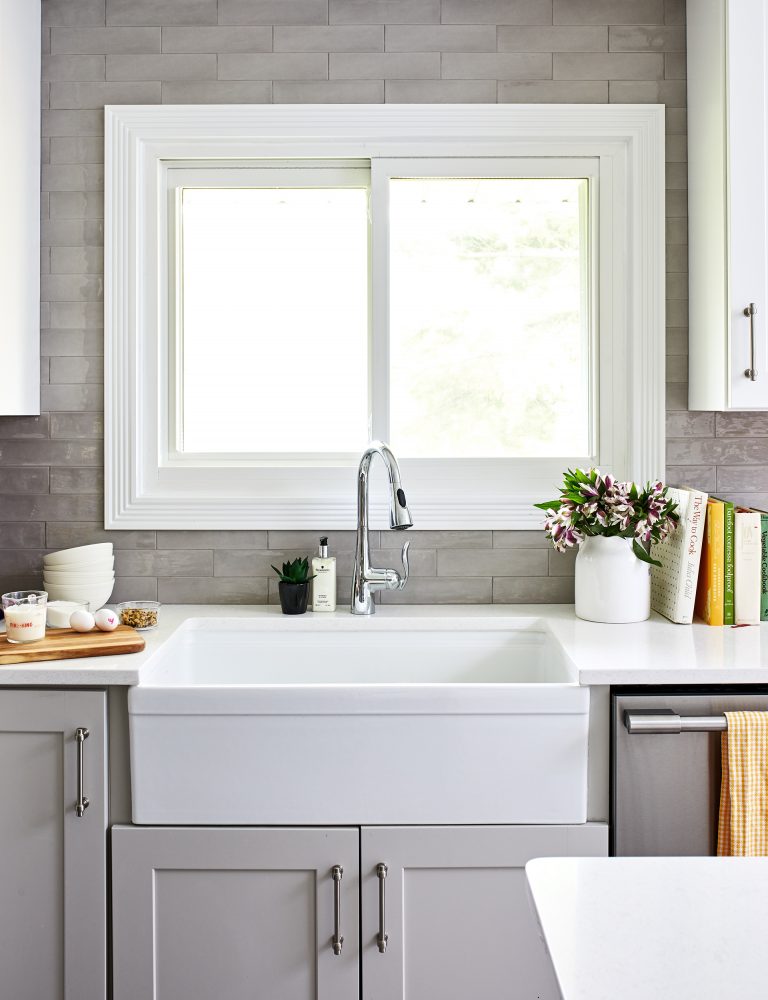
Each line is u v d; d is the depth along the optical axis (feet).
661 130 6.81
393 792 5.28
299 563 6.70
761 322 6.12
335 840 5.27
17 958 5.43
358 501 6.56
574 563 7.05
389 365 6.96
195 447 7.09
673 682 5.18
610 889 2.92
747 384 6.15
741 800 5.08
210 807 5.30
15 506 7.01
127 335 6.88
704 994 2.35
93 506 7.00
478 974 5.32
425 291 7.02
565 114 6.79
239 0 6.83
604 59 6.85
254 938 5.33
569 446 7.04
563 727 5.25
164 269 7.00
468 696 5.24
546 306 7.05
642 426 6.92
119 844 5.32
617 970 2.45
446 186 6.98
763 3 6.02
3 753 5.36
